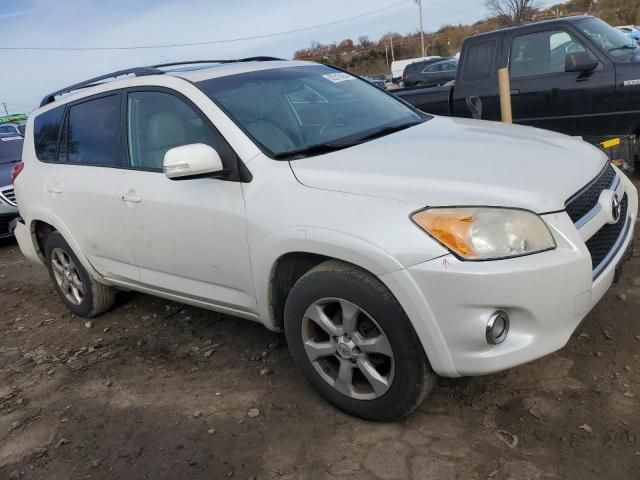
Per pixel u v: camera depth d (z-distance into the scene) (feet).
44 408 11.25
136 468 9.09
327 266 8.81
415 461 8.37
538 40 21.57
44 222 14.99
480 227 7.64
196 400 10.73
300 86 12.08
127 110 12.26
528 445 8.39
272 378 11.07
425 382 8.41
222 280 10.63
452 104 23.93
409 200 8.12
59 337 14.70
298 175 9.27
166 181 11.07
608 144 20.43
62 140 14.19
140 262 12.26
